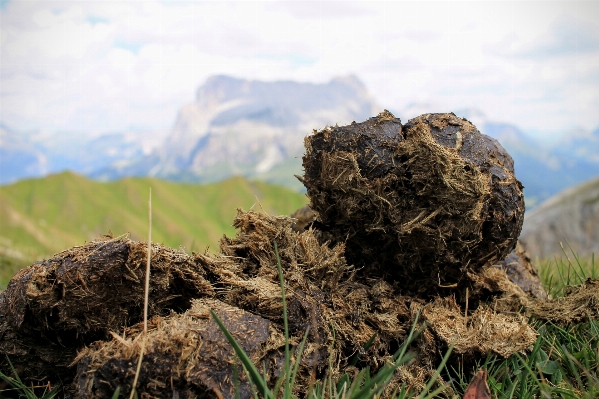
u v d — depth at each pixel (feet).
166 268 7.49
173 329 6.45
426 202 8.36
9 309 7.47
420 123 8.74
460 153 8.62
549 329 9.62
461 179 8.12
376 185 8.39
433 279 9.08
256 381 5.80
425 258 8.79
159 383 6.05
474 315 8.63
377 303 8.77
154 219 238.89
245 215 8.79
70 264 7.13
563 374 8.04
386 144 8.55
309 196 9.37
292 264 8.29
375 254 9.18
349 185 8.52
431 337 8.05
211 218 259.80
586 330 9.46
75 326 7.23
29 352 7.59
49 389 7.74
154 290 7.47
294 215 13.21
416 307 8.70
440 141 8.70
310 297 7.73
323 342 7.39
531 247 62.49
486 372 7.45
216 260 8.33
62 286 7.10
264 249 8.49
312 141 9.03
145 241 7.82
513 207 8.82
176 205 260.21
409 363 7.82
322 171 8.80
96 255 7.11
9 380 7.40
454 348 7.80
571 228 62.13
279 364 6.67
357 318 8.25
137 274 7.23
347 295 8.61
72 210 226.79
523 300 10.05
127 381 6.04
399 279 9.29
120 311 7.36
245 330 6.71
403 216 8.48
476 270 9.45
